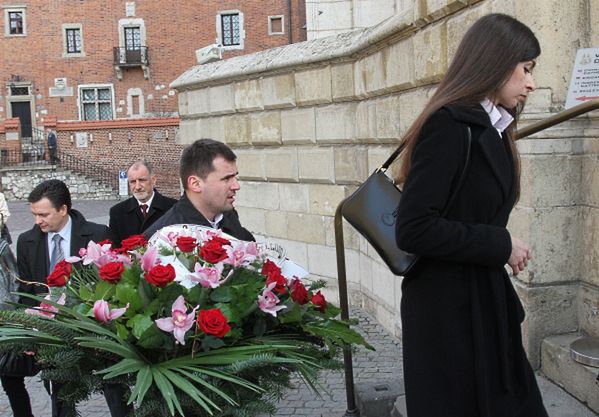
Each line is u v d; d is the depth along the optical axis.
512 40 2.28
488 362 2.32
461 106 2.28
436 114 2.27
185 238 2.53
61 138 35.47
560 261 4.49
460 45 2.37
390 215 2.63
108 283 2.46
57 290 2.64
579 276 4.51
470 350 2.31
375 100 6.86
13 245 16.00
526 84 2.35
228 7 43.66
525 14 4.40
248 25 43.59
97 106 44.19
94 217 25.34
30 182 34.97
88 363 2.36
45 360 2.30
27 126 44.16
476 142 2.27
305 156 8.61
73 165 35.41
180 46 43.94
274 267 2.55
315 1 11.02
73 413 2.51
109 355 2.35
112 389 2.47
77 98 43.88
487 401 2.29
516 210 4.58
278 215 9.37
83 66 43.78
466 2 4.79
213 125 10.65
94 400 5.34
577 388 4.04
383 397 4.49
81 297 2.50
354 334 2.66
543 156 4.42
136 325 2.29
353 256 8.15
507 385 2.33
